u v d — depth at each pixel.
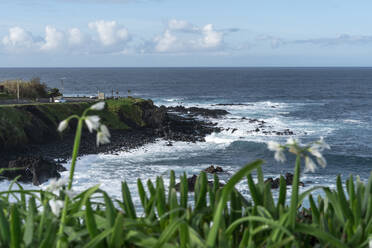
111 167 41.16
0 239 2.32
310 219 3.14
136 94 156.50
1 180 33.53
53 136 56.88
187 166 42.22
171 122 72.00
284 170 38.38
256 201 2.75
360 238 2.44
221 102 124.50
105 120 68.62
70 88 189.62
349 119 83.31
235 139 58.03
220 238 2.20
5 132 49.81
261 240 2.64
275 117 85.94
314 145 2.31
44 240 2.25
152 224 2.60
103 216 2.82
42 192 2.75
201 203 2.88
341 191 2.69
